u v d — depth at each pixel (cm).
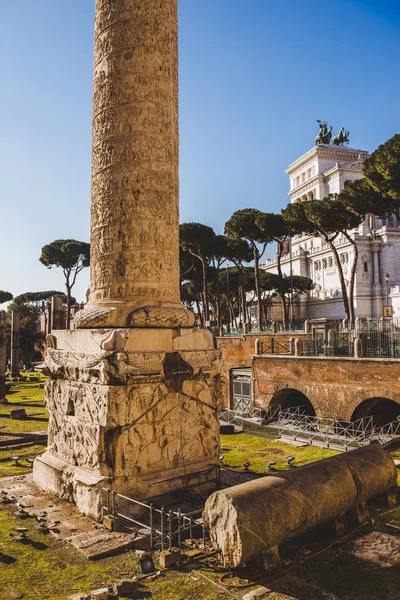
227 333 5131
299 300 8538
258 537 886
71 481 1289
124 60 1373
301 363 2809
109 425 1180
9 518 1188
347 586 866
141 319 1291
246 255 6356
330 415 2622
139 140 1352
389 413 2759
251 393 3161
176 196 1432
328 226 4759
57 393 1443
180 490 1273
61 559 976
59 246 7612
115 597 832
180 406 1331
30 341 8081
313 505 987
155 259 1353
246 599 823
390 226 8350
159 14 1405
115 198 1352
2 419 2781
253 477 1538
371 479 1144
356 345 2542
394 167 3431
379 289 7569
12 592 850
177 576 908
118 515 1126
